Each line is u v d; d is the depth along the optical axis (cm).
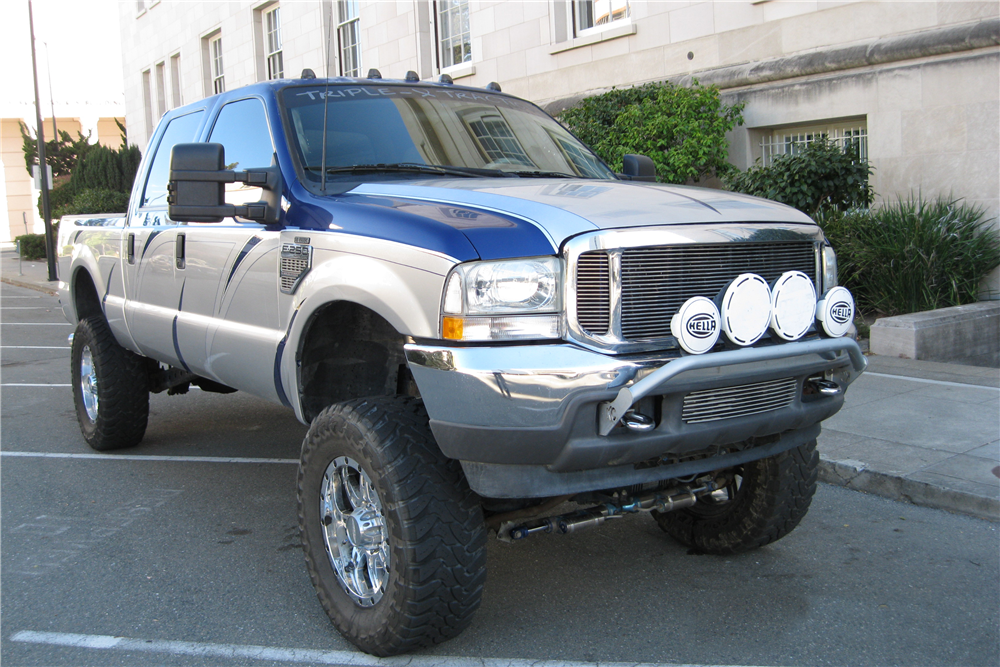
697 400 287
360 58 1769
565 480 280
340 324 355
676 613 347
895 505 472
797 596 361
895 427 573
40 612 357
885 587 368
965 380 703
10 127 4691
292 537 441
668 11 1194
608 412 268
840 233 925
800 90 1052
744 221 304
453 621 298
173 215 353
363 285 305
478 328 271
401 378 356
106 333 569
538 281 272
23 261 3039
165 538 441
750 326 291
